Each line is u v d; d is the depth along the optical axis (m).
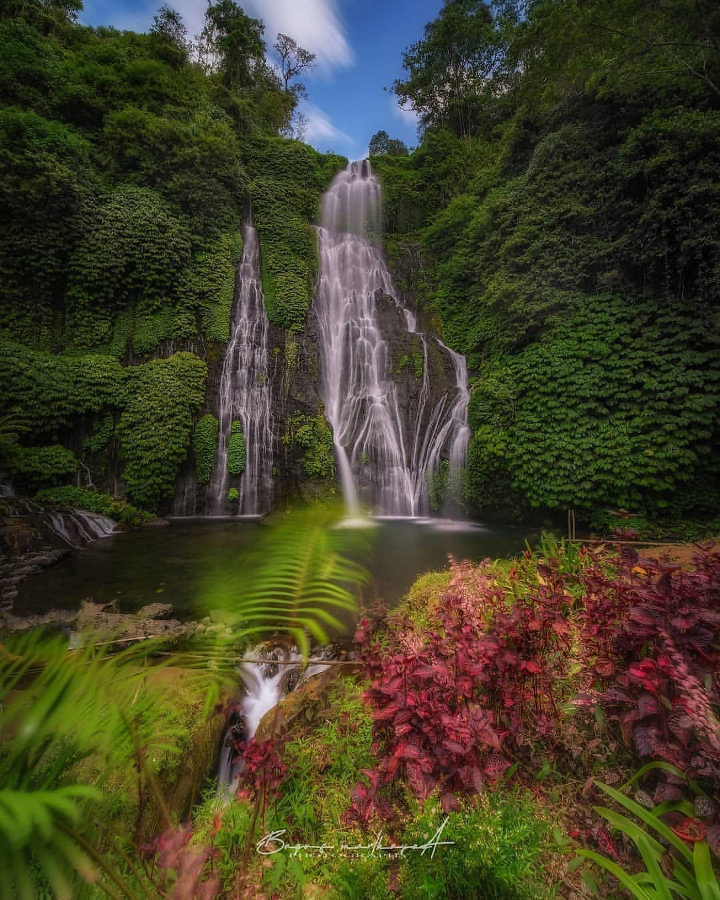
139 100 17.20
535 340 11.78
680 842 1.46
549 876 1.67
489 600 2.79
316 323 16.77
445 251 18.05
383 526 11.48
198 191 15.63
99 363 13.00
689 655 1.82
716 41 9.34
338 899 1.64
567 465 9.89
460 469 12.76
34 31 16.97
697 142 9.40
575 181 11.88
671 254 9.73
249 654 3.82
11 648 1.04
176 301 14.77
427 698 1.96
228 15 26.19
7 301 12.84
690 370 8.86
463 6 24.08
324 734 2.76
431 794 1.84
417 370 15.25
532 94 14.22
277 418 14.56
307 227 18.88
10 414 11.34
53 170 12.77
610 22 9.31
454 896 1.53
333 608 5.29
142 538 10.16
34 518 9.49
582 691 2.27
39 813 0.65
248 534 10.53
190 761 2.48
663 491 9.01
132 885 1.23
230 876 1.77
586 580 2.75
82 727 0.94
